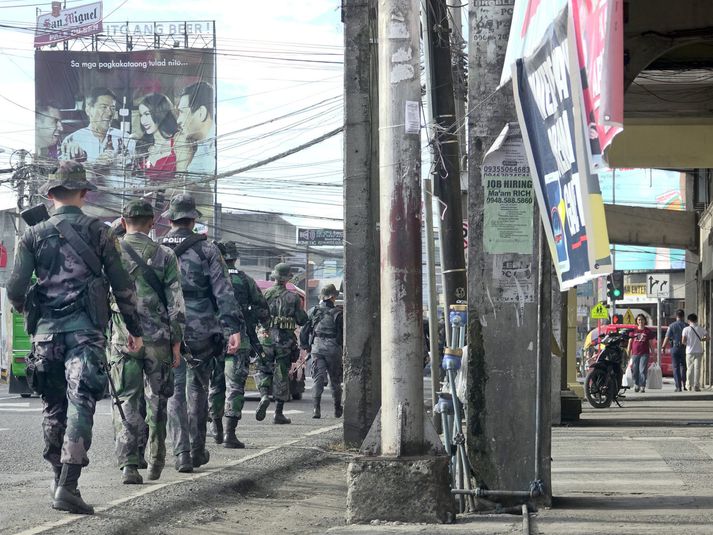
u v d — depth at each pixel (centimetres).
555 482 2030
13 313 4778
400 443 1584
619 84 1131
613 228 7356
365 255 2636
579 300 12000
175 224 2128
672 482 2019
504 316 1680
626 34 3775
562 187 1388
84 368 1532
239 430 3095
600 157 1202
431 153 2530
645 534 1424
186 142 16462
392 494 1552
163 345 1889
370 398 2619
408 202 1608
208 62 16500
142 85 16512
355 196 2645
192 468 2072
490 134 1695
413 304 1600
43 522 1507
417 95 1623
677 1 3712
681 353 6375
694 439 2923
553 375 3450
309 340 3669
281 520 1673
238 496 1894
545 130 1448
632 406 4691
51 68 16538
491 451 1675
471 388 1684
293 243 18038
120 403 1864
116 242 1600
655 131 5056
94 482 1928
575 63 1266
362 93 2639
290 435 2919
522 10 1563
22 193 8138
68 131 16475
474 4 1702
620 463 2347
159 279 1892
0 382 6319
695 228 7606
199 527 1591
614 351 4509
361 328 2628
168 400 2075
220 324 2120
